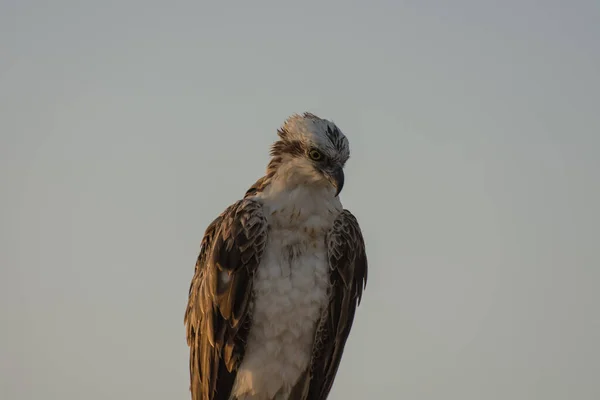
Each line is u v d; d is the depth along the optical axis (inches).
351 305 462.0
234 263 432.5
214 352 444.8
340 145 435.5
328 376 461.7
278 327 436.1
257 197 442.9
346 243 447.2
